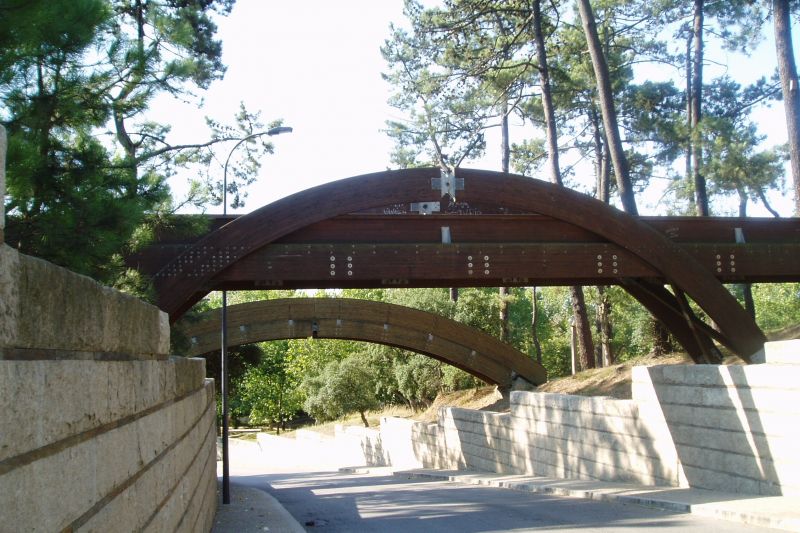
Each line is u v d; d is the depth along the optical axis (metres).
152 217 15.45
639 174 44.72
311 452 55.78
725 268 20.19
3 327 2.61
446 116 39.81
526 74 36.69
